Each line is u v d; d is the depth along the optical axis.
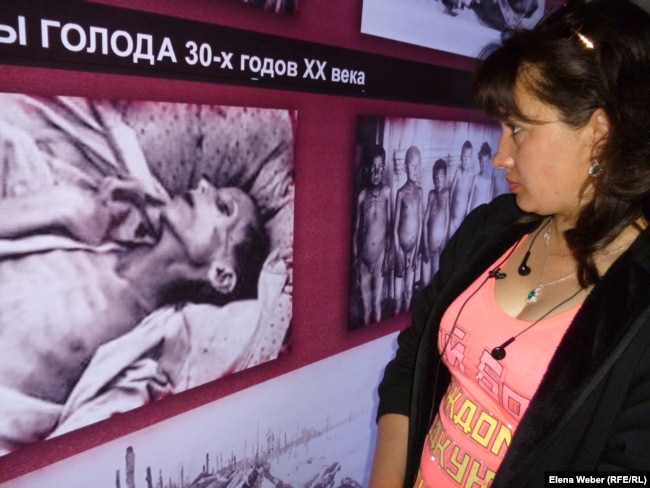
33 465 0.91
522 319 0.79
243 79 1.08
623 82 0.64
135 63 0.91
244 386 1.23
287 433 1.38
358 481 1.66
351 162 1.37
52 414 0.90
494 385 0.79
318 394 1.44
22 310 0.84
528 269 0.84
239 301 1.16
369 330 1.55
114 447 1.01
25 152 0.80
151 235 0.98
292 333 1.32
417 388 0.94
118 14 0.88
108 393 0.97
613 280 0.70
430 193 1.63
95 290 0.92
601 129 0.69
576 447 0.69
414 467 0.95
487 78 0.74
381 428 0.99
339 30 1.27
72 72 0.84
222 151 1.06
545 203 0.76
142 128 0.93
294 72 1.18
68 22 0.82
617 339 0.66
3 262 0.81
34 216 0.83
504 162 0.79
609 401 0.66
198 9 0.99
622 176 0.65
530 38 0.70
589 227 0.70
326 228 1.35
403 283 1.61
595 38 0.66
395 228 1.54
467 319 0.86
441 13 1.55
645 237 0.70
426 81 1.55
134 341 0.99
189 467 1.16
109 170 0.90
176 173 1.00
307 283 1.33
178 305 1.05
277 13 1.12
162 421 1.08
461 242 1.01
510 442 0.74
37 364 0.87
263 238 1.18
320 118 1.27
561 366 0.70
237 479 1.27
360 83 1.34
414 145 1.54
